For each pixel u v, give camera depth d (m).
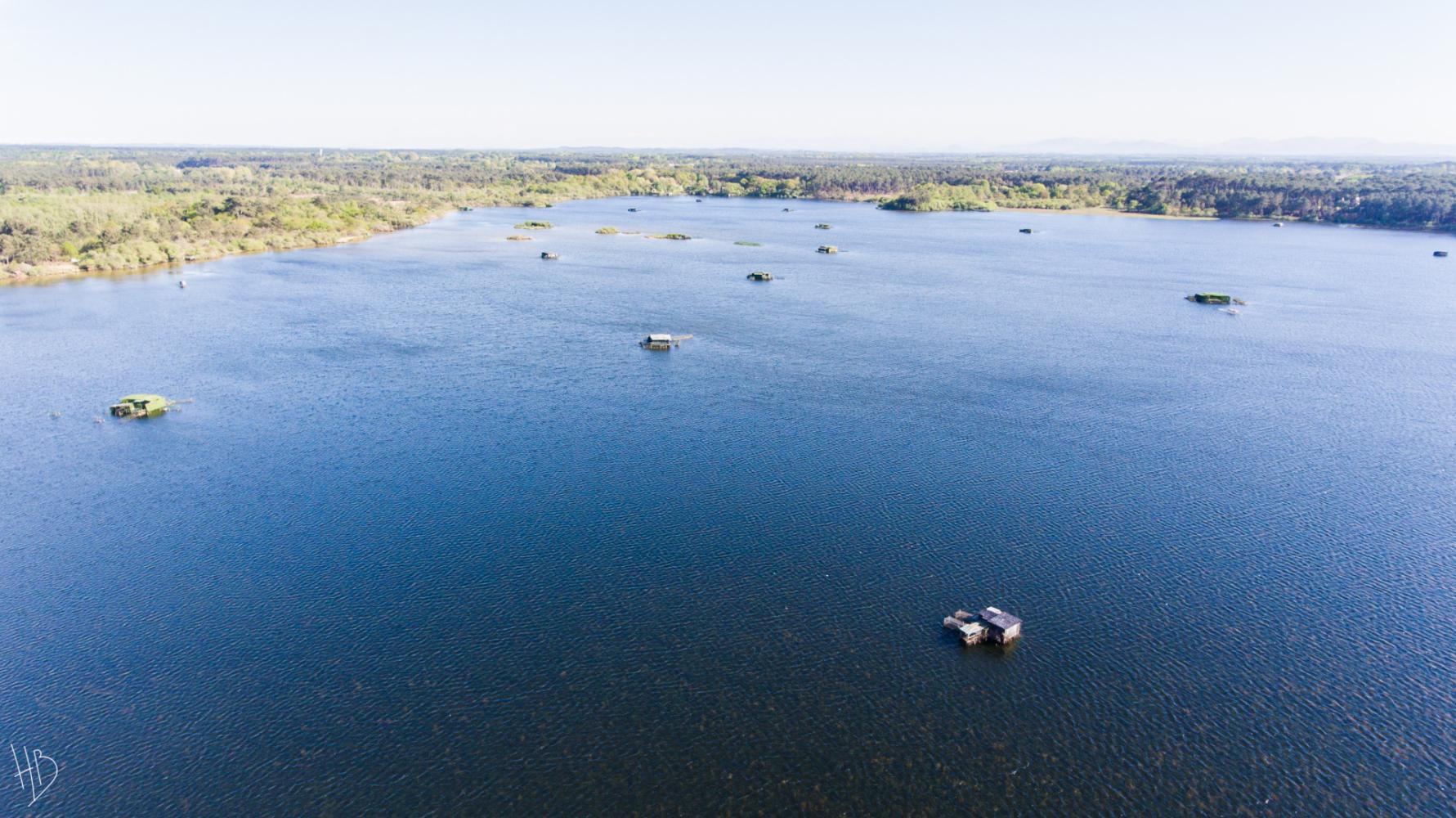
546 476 115.31
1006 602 87.19
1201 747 68.75
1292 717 71.75
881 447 125.50
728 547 96.94
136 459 122.06
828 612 85.38
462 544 97.62
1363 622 84.19
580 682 75.50
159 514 105.31
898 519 103.56
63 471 118.00
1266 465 120.31
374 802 63.44
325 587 89.38
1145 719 71.62
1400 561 94.88
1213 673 76.94
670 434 130.75
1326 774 66.12
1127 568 93.31
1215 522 103.31
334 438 129.25
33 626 83.25
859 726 70.81
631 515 104.44
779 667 77.50
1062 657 79.06
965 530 100.94
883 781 65.50
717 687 75.06
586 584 89.75
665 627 83.00
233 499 109.19
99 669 77.19
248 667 77.44
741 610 85.56
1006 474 116.31
